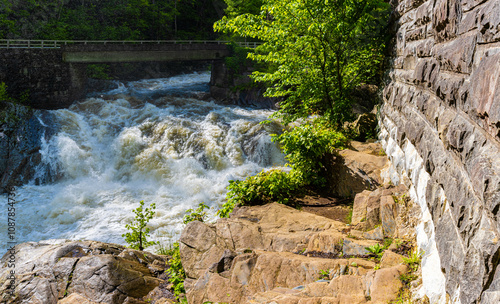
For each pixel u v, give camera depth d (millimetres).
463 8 3215
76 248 7070
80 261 6297
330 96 11500
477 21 2803
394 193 5801
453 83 3336
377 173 7582
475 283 2168
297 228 6117
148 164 17391
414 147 5566
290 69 11016
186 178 16562
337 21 9906
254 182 8195
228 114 21875
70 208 14461
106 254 6598
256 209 7102
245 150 18594
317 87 11156
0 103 19328
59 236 12797
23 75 23297
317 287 4000
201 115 21500
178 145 18844
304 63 11188
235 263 4965
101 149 18750
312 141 8812
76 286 5859
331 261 4566
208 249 5727
